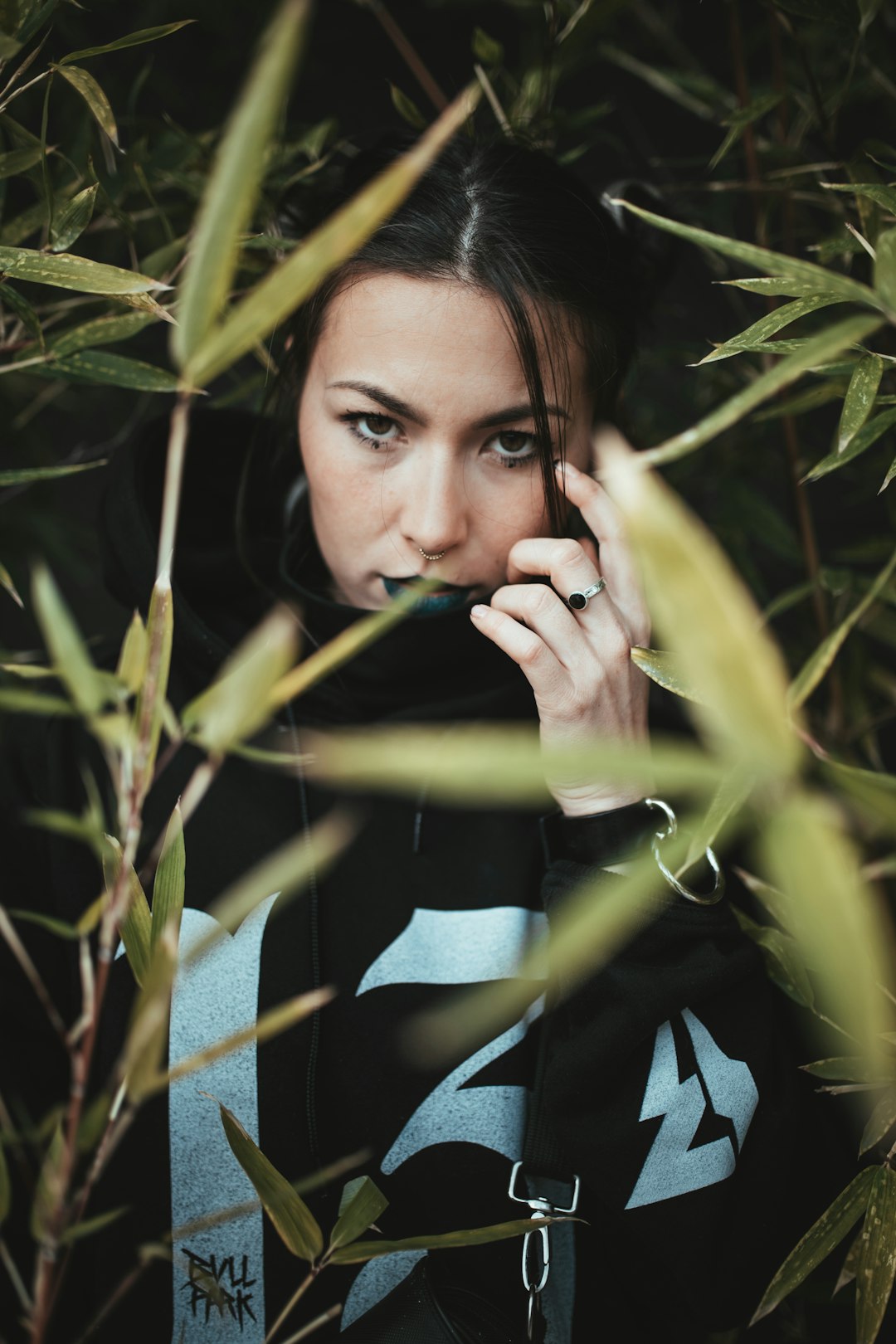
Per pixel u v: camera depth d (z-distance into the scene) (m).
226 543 1.05
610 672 0.77
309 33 1.71
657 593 0.28
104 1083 0.84
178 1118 0.80
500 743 0.34
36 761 0.92
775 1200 0.80
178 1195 0.80
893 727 1.70
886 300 0.48
